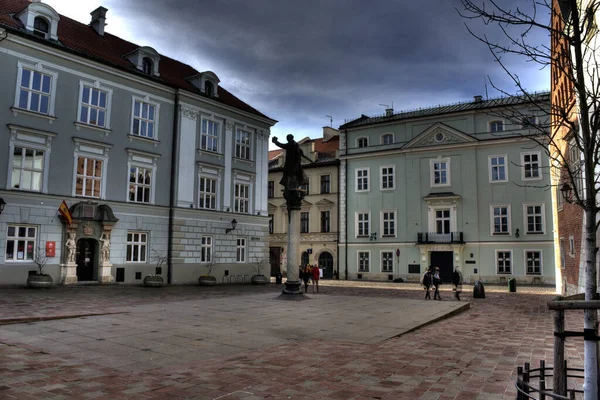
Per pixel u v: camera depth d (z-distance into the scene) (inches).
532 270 1515.7
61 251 977.5
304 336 436.8
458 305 725.3
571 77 231.0
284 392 260.5
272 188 2069.4
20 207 922.1
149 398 247.3
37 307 613.6
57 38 1021.2
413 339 440.5
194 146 1262.3
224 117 1349.7
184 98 1245.1
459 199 1627.7
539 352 385.1
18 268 909.2
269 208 2063.2
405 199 1728.6
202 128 1293.1
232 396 252.5
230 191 1349.7
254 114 1430.9
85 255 1043.3
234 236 1348.4
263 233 1441.9
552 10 253.6
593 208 203.8
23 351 356.5
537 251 1510.8
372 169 1809.8
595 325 171.3
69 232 985.5
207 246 1280.8
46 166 968.9
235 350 371.6
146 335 428.1
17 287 901.8
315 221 1930.4
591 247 200.1
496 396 256.8
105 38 1244.5
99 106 1075.9
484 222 1590.8
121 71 1106.7
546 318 629.0
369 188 1806.1
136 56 1173.1
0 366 309.7
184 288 1087.6
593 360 167.3
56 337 413.1
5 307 603.2
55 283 960.3
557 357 174.9
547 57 244.7
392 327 494.3
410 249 1695.4
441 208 1658.5
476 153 1625.2
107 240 1050.7
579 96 228.8
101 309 609.3
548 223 1503.4
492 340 442.0
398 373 305.9
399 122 1769.2
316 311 618.8
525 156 1551.4
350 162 1860.2
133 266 1102.4
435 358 354.0
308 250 1918.1
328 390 265.0
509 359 355.3
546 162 1519.4
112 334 430.0
